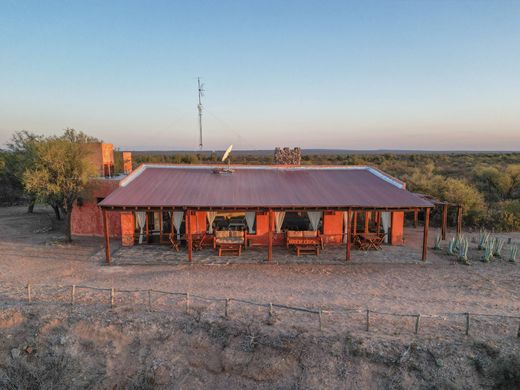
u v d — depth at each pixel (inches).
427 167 1665.8
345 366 329.7
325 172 789.9
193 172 764.6
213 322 384.5
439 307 426.6
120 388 337.1
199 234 668.1
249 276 527.8
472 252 658.2
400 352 335.3
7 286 486.9
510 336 359.9
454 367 323.3
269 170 803.4
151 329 378.9
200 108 927.7
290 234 641.6
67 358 358.3
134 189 621.3
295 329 371.2
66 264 577.6
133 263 577.9
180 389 330.3
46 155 660.1
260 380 330.0
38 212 1042.7
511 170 1251.8
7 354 365.7
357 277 526.9
